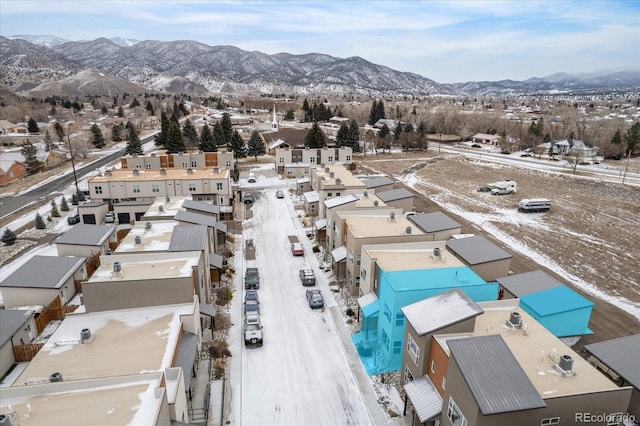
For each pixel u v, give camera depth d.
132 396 19.56
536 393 18.95
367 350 32.50
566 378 21.38
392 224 43.59
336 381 29.14
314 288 42.16
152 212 47.66
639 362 25.73
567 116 165.88
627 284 44.81
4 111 176.88
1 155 96.62
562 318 32.84
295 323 36.00
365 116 198.00
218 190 63.69
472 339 21.34
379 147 126.81
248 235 57.25
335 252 44.09
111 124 167.62
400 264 34.31
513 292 34.78
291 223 62.38
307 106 193.88
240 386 28.47
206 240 38.50
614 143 118.31
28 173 93.19
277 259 49.31
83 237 46.00
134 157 81.69
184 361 25.91
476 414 18.42
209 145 103.50
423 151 129.12
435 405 23.22
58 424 17.69
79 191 72.75
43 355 24.25
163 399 19.09
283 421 25.59
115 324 27.64
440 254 36.00
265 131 146.12
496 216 67.88
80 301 38.56
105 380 20.33
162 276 30.83
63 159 107.00
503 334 25.33
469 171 101.88
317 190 68.00
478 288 30.41
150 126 173.12
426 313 26.03
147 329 27.09
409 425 25.28
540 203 69.75
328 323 36.09
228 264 47.53
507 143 129.75
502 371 19.77
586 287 44.16
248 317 35.34
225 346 32.34
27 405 18.75
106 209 61.19
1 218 64.25
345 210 46.44
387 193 60.19
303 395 27.77
